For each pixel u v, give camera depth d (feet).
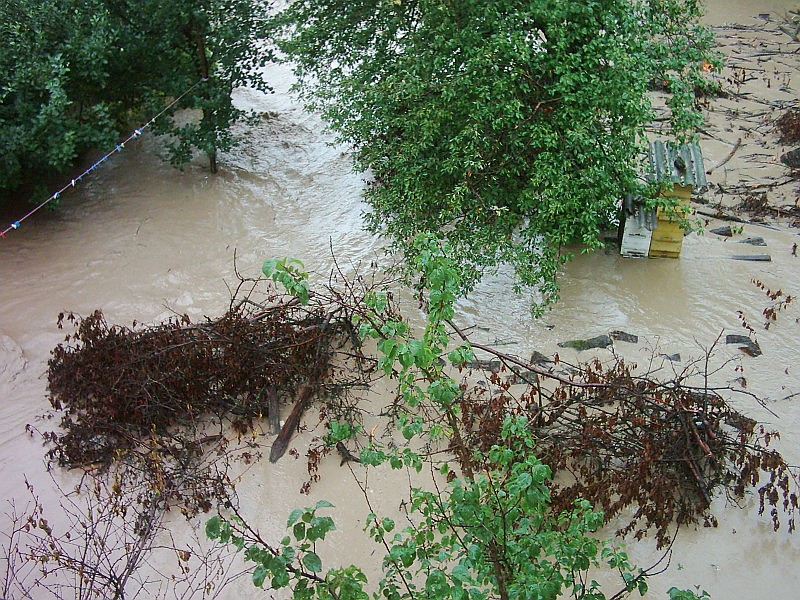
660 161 28.30
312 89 39.52
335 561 20.06
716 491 21.13
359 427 21.31
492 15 24.89
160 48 32.65
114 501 21.12
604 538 20.17
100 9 31.14
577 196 24.50
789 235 30.89
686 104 26.40
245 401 23.76
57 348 25.20
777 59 44.27
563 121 24.93
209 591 19.24
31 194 33.30
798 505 20.92
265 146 37.70
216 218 33.01
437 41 25.12
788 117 37.63
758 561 19.70
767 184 34.04
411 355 12.89
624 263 29.63
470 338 26.61
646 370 24.89
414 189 25.55
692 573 19.39
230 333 24.17
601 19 25.35
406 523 20.79
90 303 28.76
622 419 21.56
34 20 29.99
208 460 22.75
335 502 21.45
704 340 26.12
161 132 33.55
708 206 32.63
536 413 22.03
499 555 13.89
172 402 23.52
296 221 32.96
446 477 21.54
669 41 27.50
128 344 24.45
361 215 32.94
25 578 19.69
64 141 29.53
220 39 33.04
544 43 25.25
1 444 23.31
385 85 26.02
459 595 12.19
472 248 25.61
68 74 30.91
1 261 30.76
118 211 33.32
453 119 25.29
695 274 28.91
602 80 24.79
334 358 25.71
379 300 14.65
